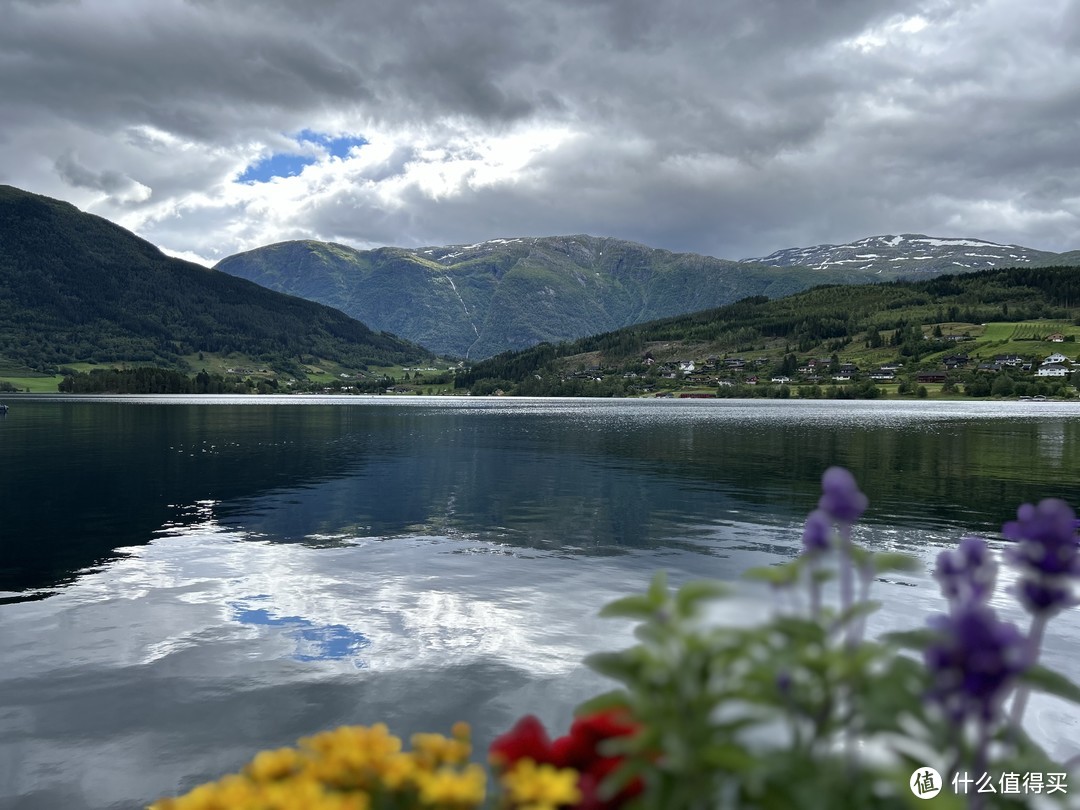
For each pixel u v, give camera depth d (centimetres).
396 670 1136
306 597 1534
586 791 341
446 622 1368
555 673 1126
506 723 958
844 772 292
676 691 328
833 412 13825
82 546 2023
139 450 5041
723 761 287
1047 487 3288
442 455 4869
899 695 294
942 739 283
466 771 304
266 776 294
